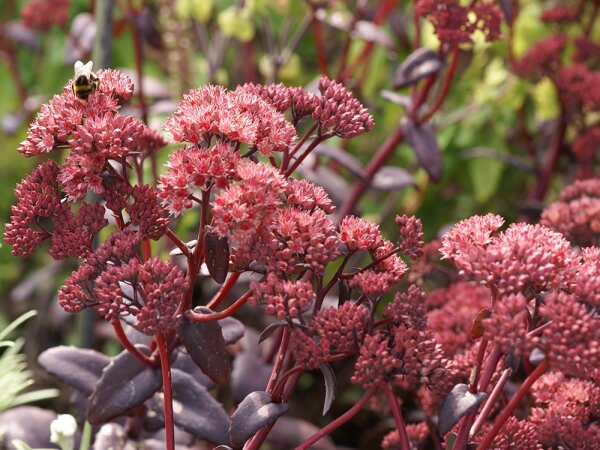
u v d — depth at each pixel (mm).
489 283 514
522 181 1241
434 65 816
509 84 1099
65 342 1255
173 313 533
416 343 539
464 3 980
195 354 548
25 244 568
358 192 898
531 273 507
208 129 522
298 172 902
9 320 1313
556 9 1021
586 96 908
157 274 534
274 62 1097
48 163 576
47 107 549
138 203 552
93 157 535
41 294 1310
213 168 513
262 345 861
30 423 709
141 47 1004
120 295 538
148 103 1139
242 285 970
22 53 1497
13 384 756
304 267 548
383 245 567
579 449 565
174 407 622
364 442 836
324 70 1038
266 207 513
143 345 618
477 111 1167
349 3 1261
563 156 1165
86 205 571
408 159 1226
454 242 545
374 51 1156
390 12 1111
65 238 559
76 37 1118
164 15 1098
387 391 544
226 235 516
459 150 1211
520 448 572
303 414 1058
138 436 664
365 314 549
